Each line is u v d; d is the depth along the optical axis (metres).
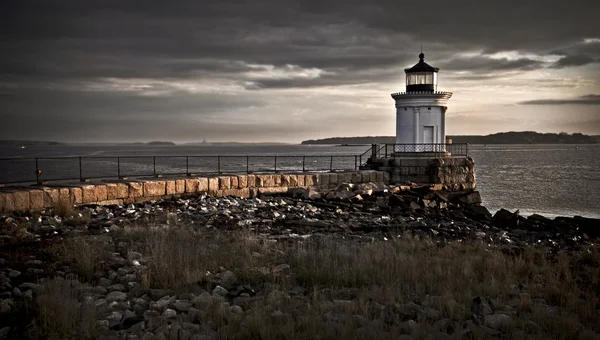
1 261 9.87
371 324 7.12
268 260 10.97
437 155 30.38
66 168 70.44
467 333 7.03
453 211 22.30
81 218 15.30
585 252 13.16
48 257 10.51
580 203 40.28
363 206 22.78
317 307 7.84
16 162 90.31
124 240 12.52
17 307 7.45
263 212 18.98
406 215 21.11
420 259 11.00
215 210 18.69
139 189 20.53
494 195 45.88
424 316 7.64
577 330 7.17
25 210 16.67
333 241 12.97
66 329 6.74
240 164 86.62
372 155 31.55
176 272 9.58
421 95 30.66
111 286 8.78
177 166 77.38
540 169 87.12
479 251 12.21
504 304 8.43
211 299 8.11
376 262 10.58
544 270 10.68
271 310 7.78
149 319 7.18
